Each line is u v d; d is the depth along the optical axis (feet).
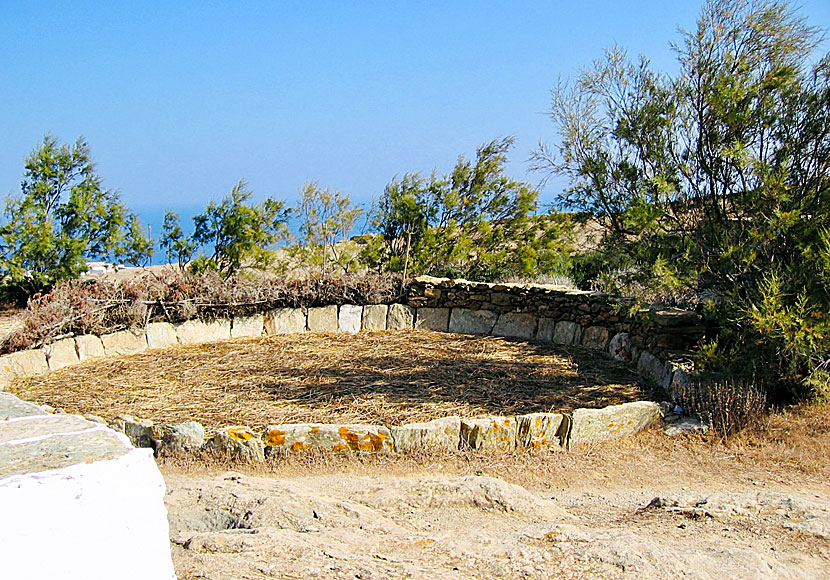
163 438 20.31
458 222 47.57
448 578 10.13
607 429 21.59
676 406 23.71
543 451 20.79
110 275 46.96
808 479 18.38
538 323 35.88
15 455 5.59
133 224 48.34
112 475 5.46
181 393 26.32
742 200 25.05
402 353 32.96
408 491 16.33
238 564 9.84
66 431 6.28
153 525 5.73
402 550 11.84
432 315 38.96
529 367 30.09
